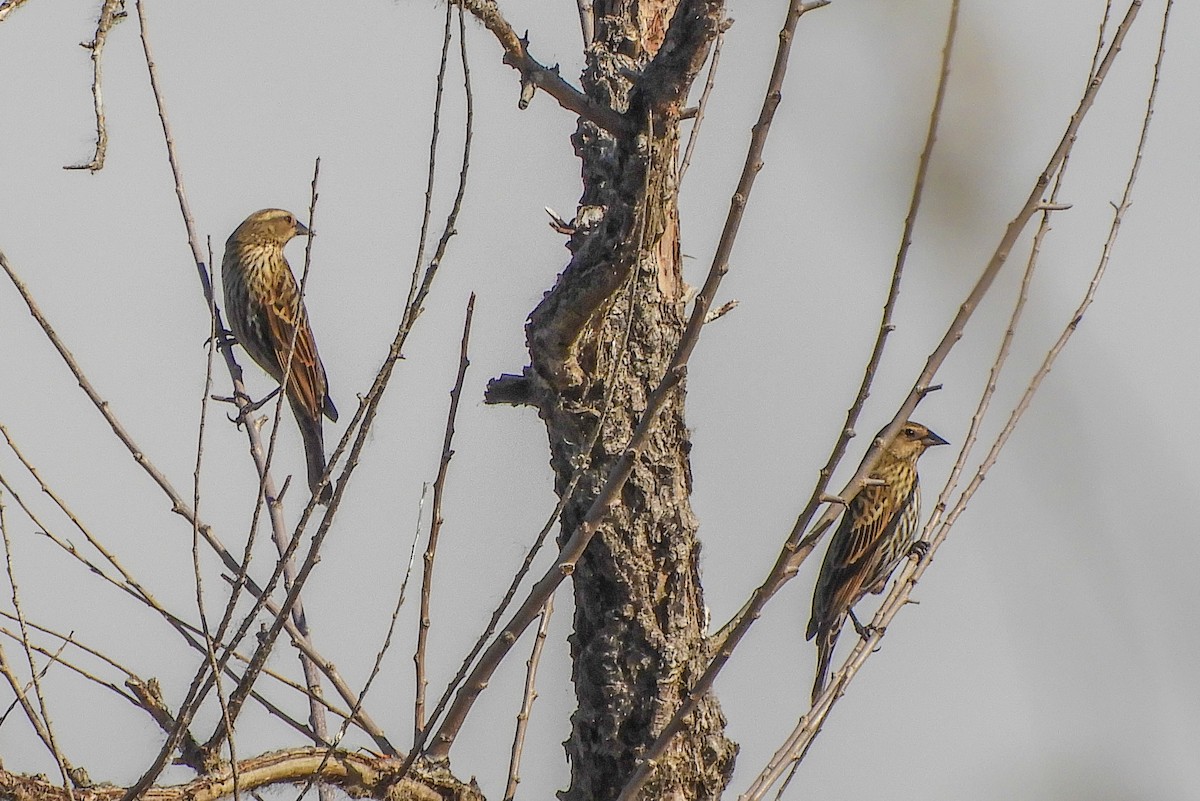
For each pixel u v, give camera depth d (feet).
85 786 23.44
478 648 23.82
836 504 22.24
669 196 29.09
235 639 22.61
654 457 30.01
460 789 26.22
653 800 29.53
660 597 30.22
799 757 24.04
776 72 20.75
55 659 24.13
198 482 23.12
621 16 31.14
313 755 25.30
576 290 28.45
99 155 21.24
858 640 25.41
